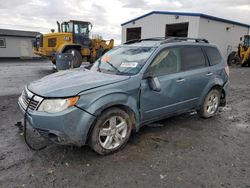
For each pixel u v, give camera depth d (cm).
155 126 466
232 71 1681
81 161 324
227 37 2367
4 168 301
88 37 1541
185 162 329
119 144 355
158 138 407
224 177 295
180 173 302
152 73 391
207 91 494
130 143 385
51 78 381
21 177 284
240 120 521
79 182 279
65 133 301
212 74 500
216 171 308
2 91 759
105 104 325
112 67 420
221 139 412
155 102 394
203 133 437
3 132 412
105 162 324
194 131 446
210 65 504
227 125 485
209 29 2095
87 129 314
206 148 375
